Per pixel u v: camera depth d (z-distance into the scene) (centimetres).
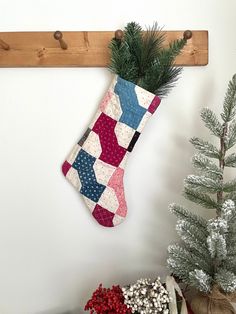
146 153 115
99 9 107
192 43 105
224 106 95
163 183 117
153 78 99
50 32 105
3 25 107
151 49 100
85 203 113
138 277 122
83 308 123
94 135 107
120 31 97
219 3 107
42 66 107
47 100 111
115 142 105
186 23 108
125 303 96
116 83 103
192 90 111
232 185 93
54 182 115
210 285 95
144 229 119
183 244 116
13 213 117
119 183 107
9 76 109
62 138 113
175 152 115
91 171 107
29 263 120
